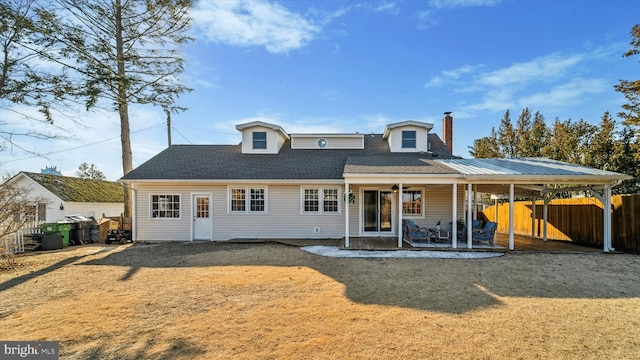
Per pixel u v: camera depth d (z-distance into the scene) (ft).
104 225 47.26
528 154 72.69
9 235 32.94
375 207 42.55
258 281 22.02
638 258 28.91
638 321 14.71
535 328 13.92
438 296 18.47
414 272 24.22
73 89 35.53
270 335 13.25
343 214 42.04
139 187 42.42
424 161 39.96
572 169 33.99
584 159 55.06
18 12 31.71
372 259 29.17
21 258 31.30
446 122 55.98
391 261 28.22
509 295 18.63
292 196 42.29
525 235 46.14
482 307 16.60
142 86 44.32
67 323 14.65
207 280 22.36
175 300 18.01
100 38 41.16
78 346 12.30
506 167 35.42
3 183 34.65
